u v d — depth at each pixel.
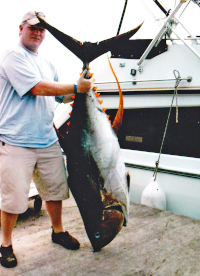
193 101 3.09
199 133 3.11
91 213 1.71
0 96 1.90
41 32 1.88
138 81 3.38
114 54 3.62
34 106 1.88
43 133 1.96
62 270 1.93
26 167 1.88
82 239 2.39
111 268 1.95
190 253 2.16
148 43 3.38
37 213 3.13
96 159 1.67
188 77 3.08
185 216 2.90
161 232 2.53
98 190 1.66
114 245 2.28
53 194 2.08
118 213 1.64
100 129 1.68
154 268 1.96
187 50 3.13
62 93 1.69
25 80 1.73
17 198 1.85
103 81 3.74
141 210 3.08
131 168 3.60
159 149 3.40
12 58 1.76
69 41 1.64
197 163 3.07
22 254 2.14
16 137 1.84
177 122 3.23
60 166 2.08
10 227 1.94
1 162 1.86
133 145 3.62
